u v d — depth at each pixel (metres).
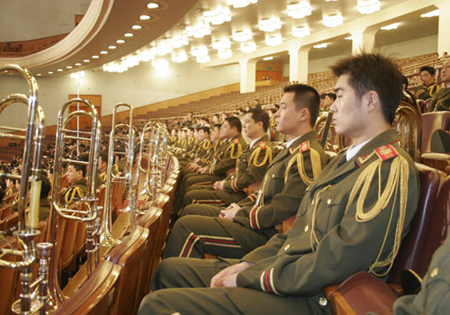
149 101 25.28
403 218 1.36
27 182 1.19
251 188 3.42
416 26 17.14
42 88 23.30
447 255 0.85
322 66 23.91
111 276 1.13
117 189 4.72
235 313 1.44
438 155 2.40
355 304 1.16
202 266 1.94
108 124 24.11
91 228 2.02
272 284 1.46
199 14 13.56
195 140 9.21
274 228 2.44
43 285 1.37
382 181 1.42
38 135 1.19
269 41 17.20
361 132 1.59
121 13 9.91
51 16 22.53
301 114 2.51
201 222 2.46
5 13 22.20
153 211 2.06
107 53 15.78
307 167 2.35
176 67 25.52
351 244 1.35
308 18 14.54
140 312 1.44
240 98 19.59
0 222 2.64
